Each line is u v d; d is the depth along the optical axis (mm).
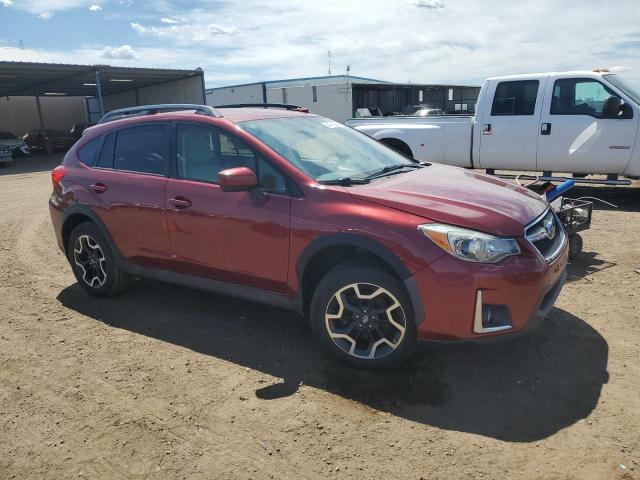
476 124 9281
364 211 3297
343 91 32469
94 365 3688
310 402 3145
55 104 41188
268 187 3691
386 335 3334
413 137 9641
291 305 3680
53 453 2789
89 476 2607
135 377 3506
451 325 3102
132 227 4371
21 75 26453
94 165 4742
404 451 2697
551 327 3982
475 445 2719
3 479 2604
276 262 3633
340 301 3400
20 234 7902
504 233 3084
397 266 3148
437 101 49719
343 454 2693
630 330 3881
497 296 3021
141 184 4301
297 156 3824
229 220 3775
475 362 3520
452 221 3119
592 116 8258
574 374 3338
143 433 2918
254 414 3051
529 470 2529
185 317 4430
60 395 3328
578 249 5449
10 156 23469
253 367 3582
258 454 2719
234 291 3941
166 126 4293
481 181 3941
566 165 8633
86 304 4812
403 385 3287
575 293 4621
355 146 4449
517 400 3090
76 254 4906
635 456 2590
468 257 3031
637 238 6297
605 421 2863
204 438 2857
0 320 4523
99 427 2988
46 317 4551
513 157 9039
